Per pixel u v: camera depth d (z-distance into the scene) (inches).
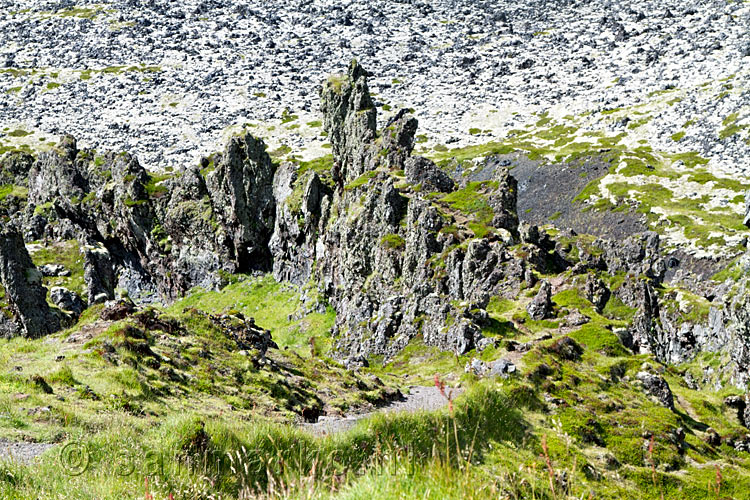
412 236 2541.8
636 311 2896.2
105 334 1218.0
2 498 557.9
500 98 7716.5
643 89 7140.8
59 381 976.3
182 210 3966.5
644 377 1609.3
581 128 6599.4
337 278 3144.7
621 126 6417.3
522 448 1122.7
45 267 3705.7
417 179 2982.3
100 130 6879.9
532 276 2284.7
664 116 6382.9
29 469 632.4
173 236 4001.0
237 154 3858.3
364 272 2864.2
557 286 2449.6
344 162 3695.9
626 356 1771.7
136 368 1124.5
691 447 1380.4
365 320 2613.2
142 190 4087.1
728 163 5359.3
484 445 1053.8
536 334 1913.1
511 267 2325.3
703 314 2795.3
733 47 7519.7
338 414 1270.9
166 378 1136.8
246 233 3831.2
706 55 7549.2
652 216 4685.0
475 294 2277.3
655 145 5944.9
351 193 3125.0
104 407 930.1
